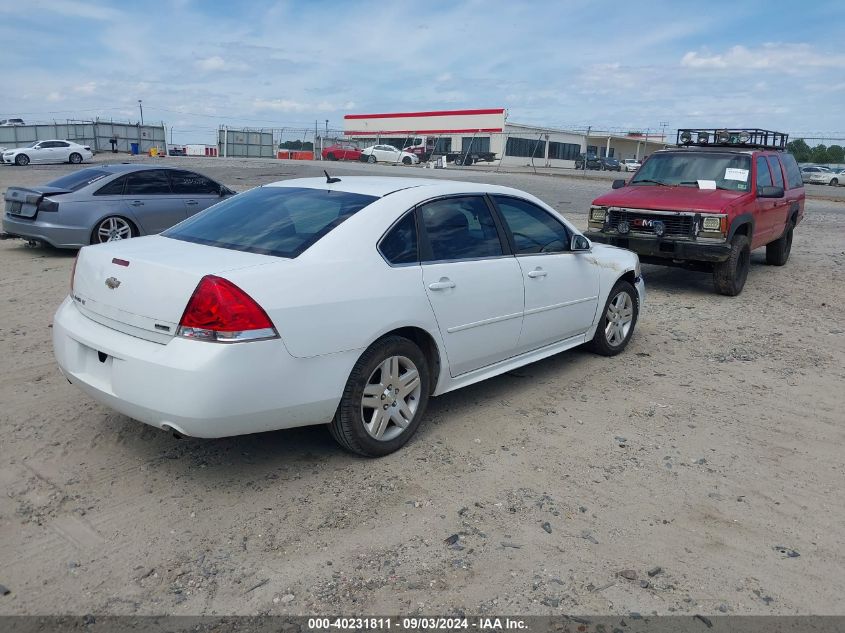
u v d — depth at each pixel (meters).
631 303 6.66
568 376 6.01
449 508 3.78
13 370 5.52
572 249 5.80
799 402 5.59
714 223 8.94
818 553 3.50
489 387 5.69
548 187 28.77
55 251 11.10
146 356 3.57
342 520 3.62
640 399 5.52
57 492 3.77
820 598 3.15
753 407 5.44
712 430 4.96
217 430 3.57
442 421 4.94
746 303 9.26
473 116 58.75
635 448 4.61
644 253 9.43
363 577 3.18
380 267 4.16
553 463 4.35
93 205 10.51
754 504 3.95
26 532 3.40
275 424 3.77
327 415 3.98
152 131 58.16
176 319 3.55
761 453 4.61
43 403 4.91
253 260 3.83
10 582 3.04
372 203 4.38
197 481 3.96
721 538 3.60
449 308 4.56
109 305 3.87
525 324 5.27
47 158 38.19
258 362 3.56
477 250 4.90
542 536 3.54
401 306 4.21
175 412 3.50
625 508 3.85
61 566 3.16
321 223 4.21
